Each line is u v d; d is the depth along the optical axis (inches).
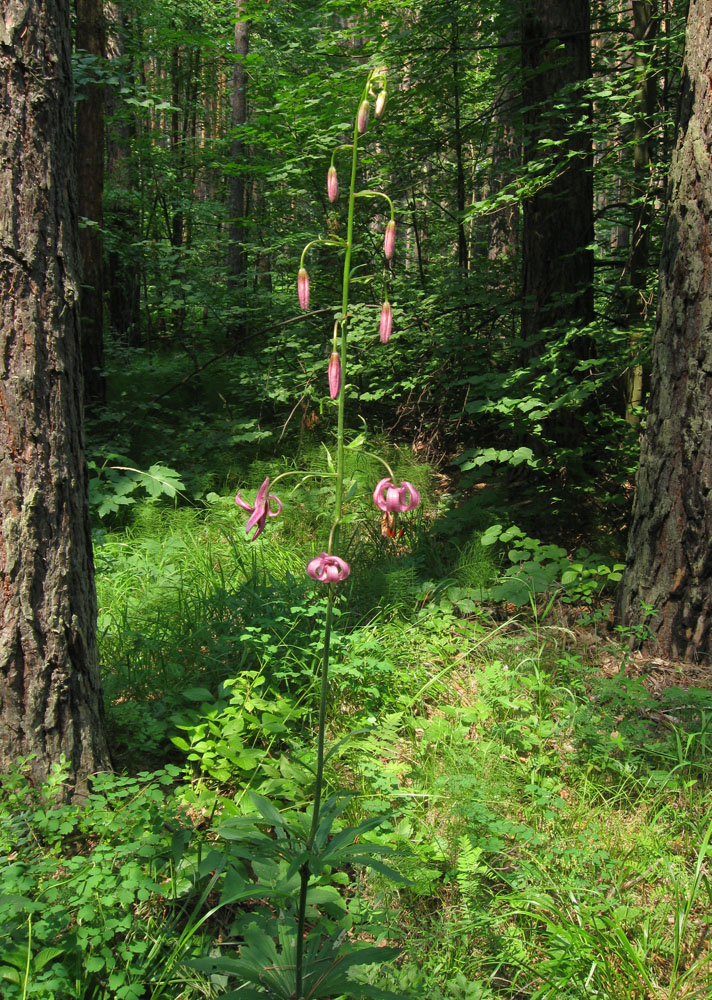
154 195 454.6
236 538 190.4
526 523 203.2
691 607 139.8
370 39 253.9
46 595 93.6
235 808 96.2
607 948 83.7
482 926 84.5
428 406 267.4
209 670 129.4
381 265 299.0
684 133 136.3
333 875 90.4
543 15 214.5
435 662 140.4
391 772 109.7
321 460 226.1
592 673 130.9
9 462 90.9
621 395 227.6
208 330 371.2
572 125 205.8
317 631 136.6
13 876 80.7
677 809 106.5
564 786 111.1
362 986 67.4
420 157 277.9
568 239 215.6
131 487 200.5
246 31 428.1
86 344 269.9
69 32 94.5
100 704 101.3
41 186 90.1
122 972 74.7
